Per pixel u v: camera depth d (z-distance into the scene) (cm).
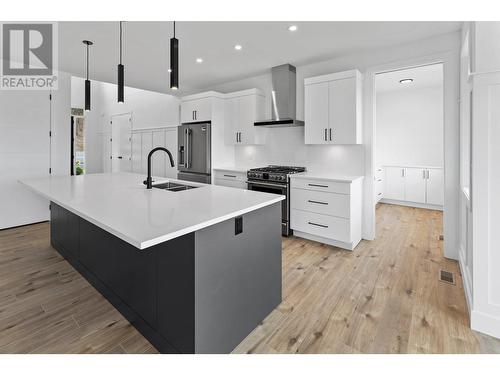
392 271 279
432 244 359
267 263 203
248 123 462
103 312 209
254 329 190
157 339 171
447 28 294
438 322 197
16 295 233
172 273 156
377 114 654
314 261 305
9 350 169
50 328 190
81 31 306
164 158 647
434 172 566
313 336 183
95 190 237
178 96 607
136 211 163
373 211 371
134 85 541
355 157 380
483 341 177
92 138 836
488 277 184
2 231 410
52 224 336
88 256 252
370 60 360
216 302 158
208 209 168
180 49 355
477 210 186
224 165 502
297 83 427
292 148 443
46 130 453
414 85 569
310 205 363
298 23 288
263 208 197
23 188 438
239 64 414
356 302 223
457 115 301
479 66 183
